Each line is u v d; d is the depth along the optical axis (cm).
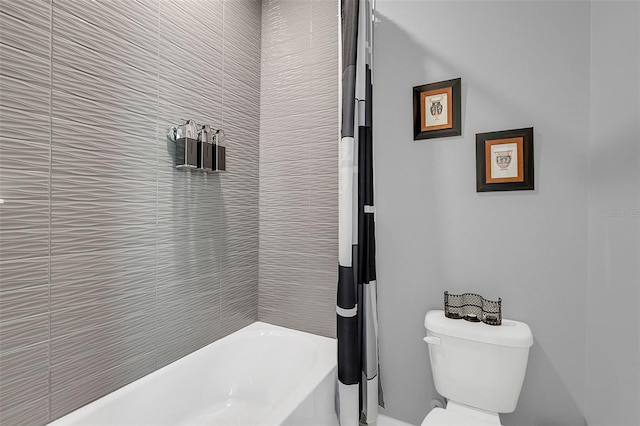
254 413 164
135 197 134
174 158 152
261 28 206
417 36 165
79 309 115
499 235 149
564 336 138
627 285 104
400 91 169
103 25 121
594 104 129
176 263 154
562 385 138
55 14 107
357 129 153
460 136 156
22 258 100
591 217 131
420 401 164
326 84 185
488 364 131
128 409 126
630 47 103
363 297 154
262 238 204
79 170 114
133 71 132
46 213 106
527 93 143
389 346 171
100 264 122
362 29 151
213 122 173
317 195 188
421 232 164
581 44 134
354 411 145
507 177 146
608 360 117
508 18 147
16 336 99
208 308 172
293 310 196
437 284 161
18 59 98
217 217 177
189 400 151
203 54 166
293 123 196
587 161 133
